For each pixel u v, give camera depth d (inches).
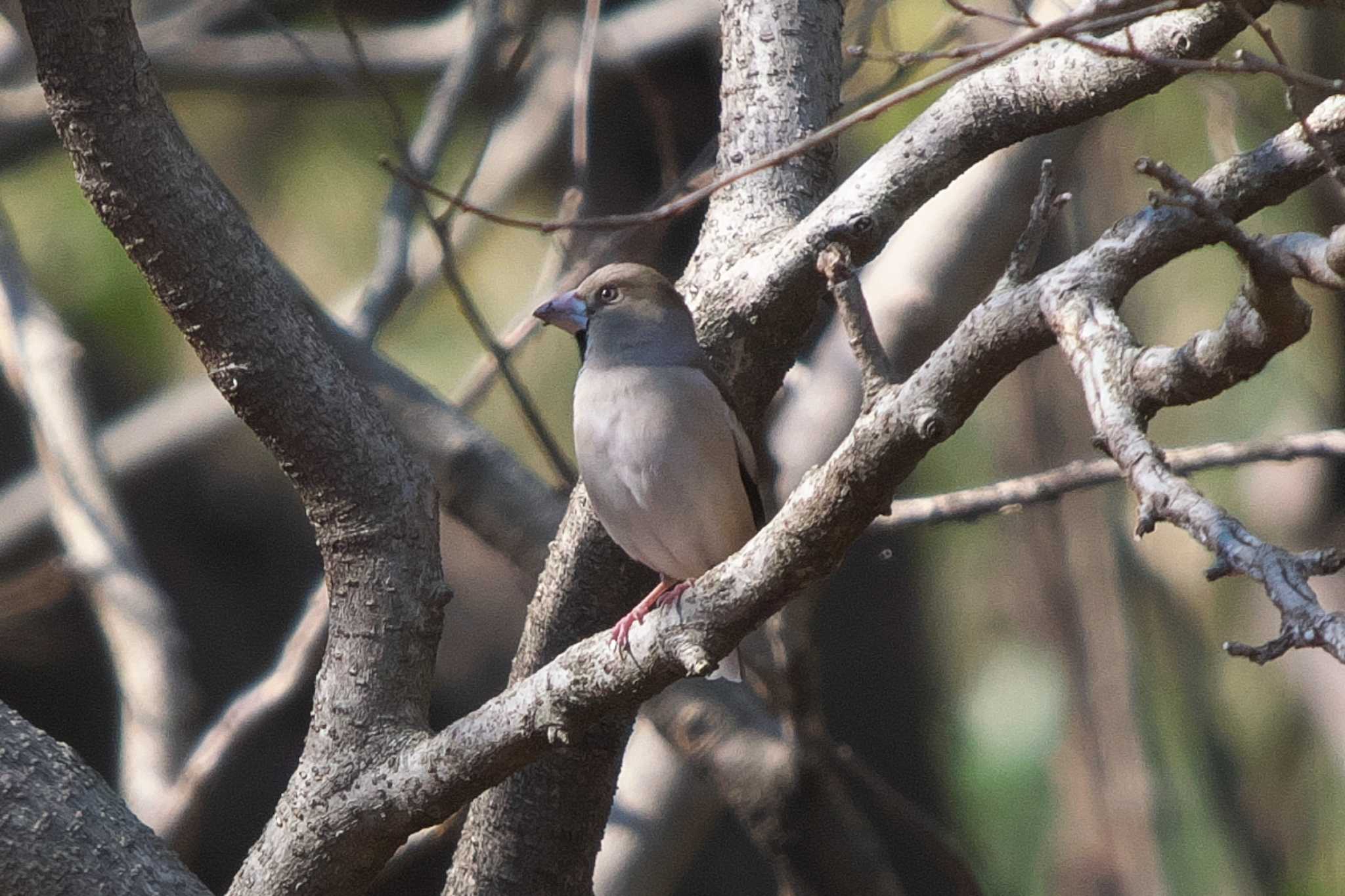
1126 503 583.5
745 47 335.9
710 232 329.4
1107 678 567.2
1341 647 152.9
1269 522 593.9
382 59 643.5
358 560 277.7
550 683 247.9
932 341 410.6
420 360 589.6
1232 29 268.7
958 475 624.4
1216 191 218.7
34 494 684.1
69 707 733.3
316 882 271.0
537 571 378.3
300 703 734.5
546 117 633.6
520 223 252.5
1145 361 193.2
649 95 455.8
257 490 772.0
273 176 616.7
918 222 416.5
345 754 271.0
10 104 621.6
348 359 385.4
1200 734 590.6
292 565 773.3
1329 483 589.6
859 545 652.1
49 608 702.5
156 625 481.1
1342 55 500.4
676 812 435.5
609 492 317.4
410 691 276.4
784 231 319.9
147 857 252.8
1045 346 208.1
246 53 629.0
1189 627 591.8
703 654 232.2
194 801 406.9
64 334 534.6
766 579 228.8
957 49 237.3
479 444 382.3
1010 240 411.8
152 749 461.4
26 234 609.9
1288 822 590.2
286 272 388.2
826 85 336.8
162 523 753.6
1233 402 579.5
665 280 328.8
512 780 313.4
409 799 263.4
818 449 413.4
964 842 652.7
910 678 696.4
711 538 321.4
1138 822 568.7
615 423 316.2
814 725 350.6
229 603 757.3
